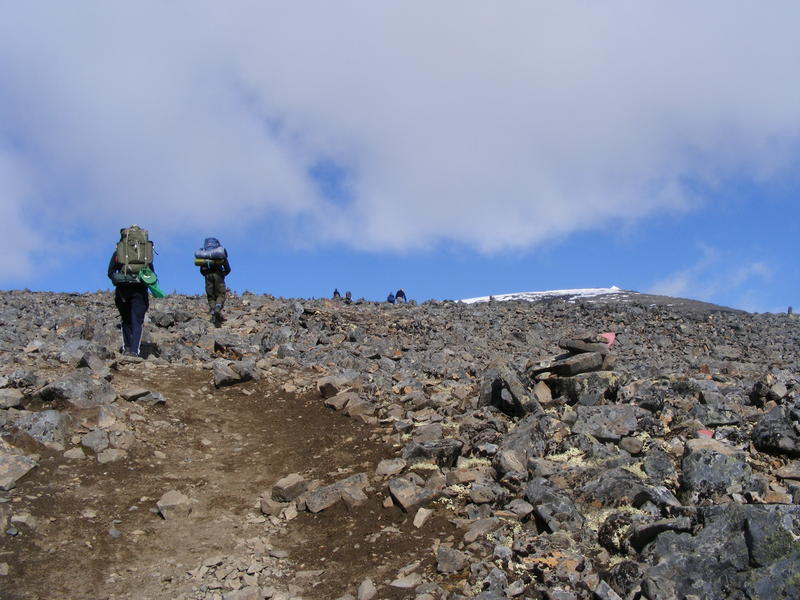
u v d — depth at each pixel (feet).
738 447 25.68
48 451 24.97
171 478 25.52
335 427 30.71
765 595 17.04
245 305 68.28
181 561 20.42
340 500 23.67
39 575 18.70
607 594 17.33
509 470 24.36
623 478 22.53
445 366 45.06
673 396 31.63
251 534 22.22
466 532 21.11
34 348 37.45
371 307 82.99
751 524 18.04
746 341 80.43
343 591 18.94
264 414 33.04
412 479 24.70
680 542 18.57
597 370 33.04
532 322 81.97
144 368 37.52
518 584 18.08
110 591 18.62
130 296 39.55
